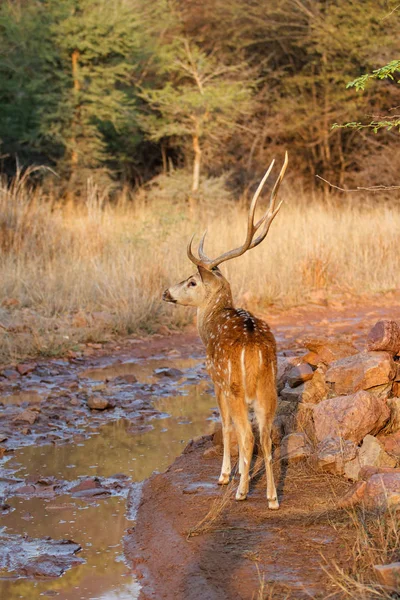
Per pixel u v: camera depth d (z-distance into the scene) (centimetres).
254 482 678
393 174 2855
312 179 3288
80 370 1143
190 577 532
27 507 687
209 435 815
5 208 1709
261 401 612
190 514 623
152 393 1031
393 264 1795
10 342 1202
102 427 897
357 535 541
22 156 2744
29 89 2505
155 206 2439
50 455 808
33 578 565
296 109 3284
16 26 2567
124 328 1327
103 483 733
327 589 488
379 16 2933
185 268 1548
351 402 695
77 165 2584
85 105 2575
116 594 541
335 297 1609
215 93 2602
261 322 643
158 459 791
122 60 2653
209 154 2884
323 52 3153
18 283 1441
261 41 3241
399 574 470
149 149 3219
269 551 545
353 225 1981
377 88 3038
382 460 661
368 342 789
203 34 3309
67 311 1384
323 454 674
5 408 954
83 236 1748
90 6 2564
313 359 828
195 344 1298
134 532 632
